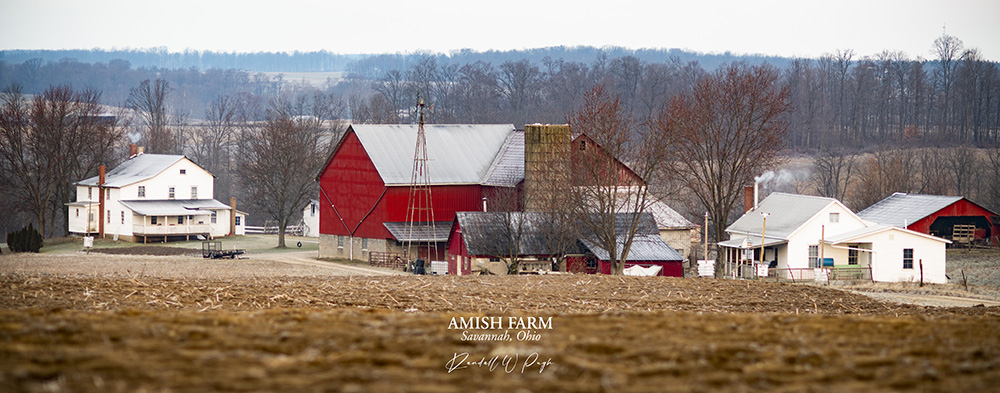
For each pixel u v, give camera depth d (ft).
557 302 72.84
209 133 462.60
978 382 34.53
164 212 237.45
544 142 172.86
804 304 79.82
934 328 48.26
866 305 81.66
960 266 174.29
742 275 160.15
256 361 35.50
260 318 47.26
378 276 105.09
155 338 39.32
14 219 304.30
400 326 45.62
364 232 190.29
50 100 283.18
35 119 253.65
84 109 281.74
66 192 263.08
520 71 487.20
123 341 38.32
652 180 191.11
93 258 182.39
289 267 169.37
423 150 182.29
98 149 277.44
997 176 277.03
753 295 87.56
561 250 152.76
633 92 451.12
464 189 191.72
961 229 206.59
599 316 52.54
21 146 252.21
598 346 40.47
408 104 503.20
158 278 92.22
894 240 156.15
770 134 164.66
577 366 36.29
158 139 378.12
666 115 169.58
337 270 165.58
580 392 32.55
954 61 460.55
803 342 42.55
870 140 398.42
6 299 62.34
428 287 85.30
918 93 434.71
